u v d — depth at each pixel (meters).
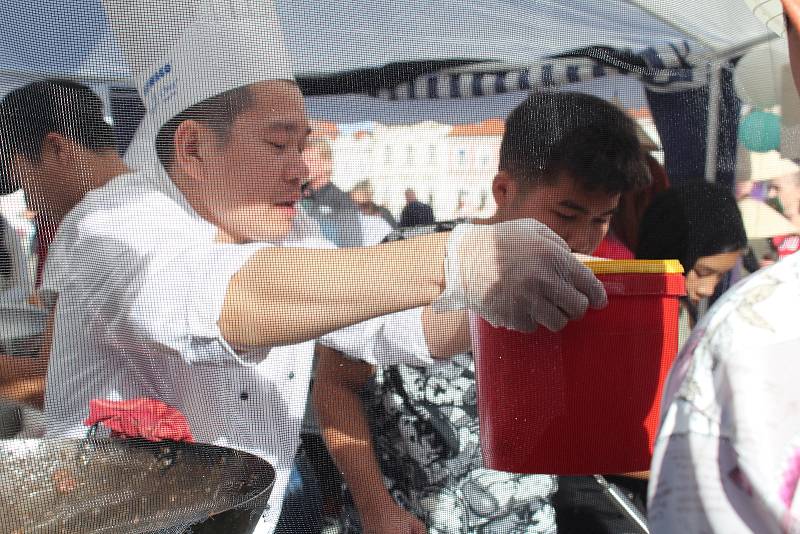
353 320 0.84
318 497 0.95
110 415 0.85
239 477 0.80
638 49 1.05
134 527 0.74
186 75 0.85
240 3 0.85
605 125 0.97
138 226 0.83
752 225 1.13
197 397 0.87
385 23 0.94
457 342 0.96
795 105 1.09
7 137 0.82
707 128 1.09
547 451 0.82
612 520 1.05
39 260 0.84
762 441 0.45
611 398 0.81
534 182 0.96
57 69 0.83
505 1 0.98
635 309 0.80
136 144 0.85
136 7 0.83
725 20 1.07
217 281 0.83
